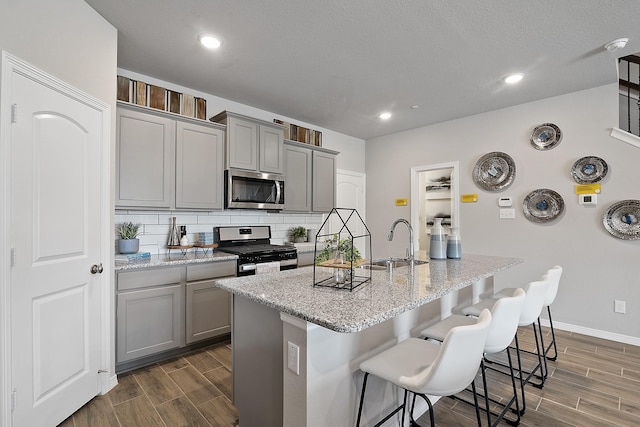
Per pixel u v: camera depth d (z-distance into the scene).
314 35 2.31
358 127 4.57
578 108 3.26
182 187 2.89
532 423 1.85
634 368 2.51
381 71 2.87
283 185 3.64
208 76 2.97
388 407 1.68
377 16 2.09
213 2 1.95
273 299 1.38
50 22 1.70
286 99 3.53
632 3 1.94
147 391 2.15
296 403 1.32
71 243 1.84
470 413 1.95
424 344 1.57
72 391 1.85
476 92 3.31
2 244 1.45
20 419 1.54
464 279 1.83
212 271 2.84
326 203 4.27
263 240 3.81
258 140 3.41
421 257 2.85
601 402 2.06
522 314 1.93
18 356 1.53
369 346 1.57
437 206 5.42
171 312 2.60
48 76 1.68
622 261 3.03
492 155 3.81
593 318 3.18
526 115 3.59
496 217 3.79
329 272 2.05
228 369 2.47
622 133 3.01
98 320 2.05
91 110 1.99
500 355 2.78
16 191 1.52
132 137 2.60
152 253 3.01
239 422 1.76
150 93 2.79
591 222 3.18
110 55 2.15
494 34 2.29
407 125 4.46
